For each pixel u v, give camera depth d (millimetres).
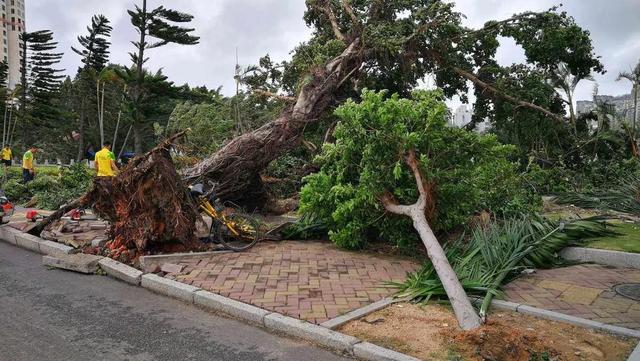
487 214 8102
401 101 6879
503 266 5727
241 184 10750
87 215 10828
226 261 6863
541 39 14164
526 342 3900
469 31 13609
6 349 3979
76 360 3781
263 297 5188
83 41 35719
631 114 22094
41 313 4930
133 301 5383
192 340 4230
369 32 12570
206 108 17750
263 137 10695
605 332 4188
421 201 6656
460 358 3674
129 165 7285
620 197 10219
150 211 7082
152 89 26078
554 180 13555
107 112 36969
